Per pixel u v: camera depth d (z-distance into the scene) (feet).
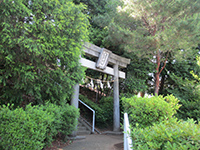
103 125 27.61
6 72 11.59
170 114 10.17
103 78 34.12
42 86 14.02
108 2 31.63
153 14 23.81
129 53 29.71
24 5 11.08
